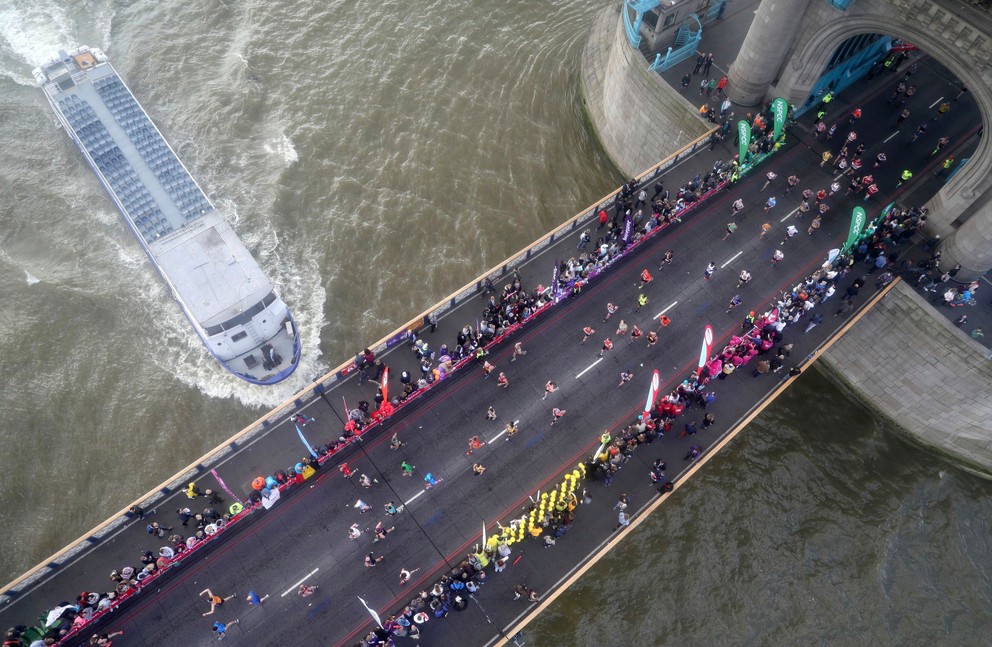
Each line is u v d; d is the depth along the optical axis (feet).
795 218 163.53
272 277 172.04
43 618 116.26
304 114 199.21
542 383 140.97
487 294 151.84
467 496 128.77
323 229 179.73
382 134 196.75
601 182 197.36
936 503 152.97
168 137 192.34
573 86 213.25
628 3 179.83
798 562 142.92
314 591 119.03
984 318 149.28
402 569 121.49
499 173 191.72
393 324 167.53
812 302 145.69
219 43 213.05
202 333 152.56
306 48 212.64
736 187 167.63
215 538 123.13
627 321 149.07
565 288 149.48
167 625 116.06
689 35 187.62
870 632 136.56
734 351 141.69
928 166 171.32
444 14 223.30
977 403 147.02
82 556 121.29
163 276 160.76
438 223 181.27
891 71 188.96
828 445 158.81
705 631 135.33
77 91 184.03
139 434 152.25
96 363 159.84
